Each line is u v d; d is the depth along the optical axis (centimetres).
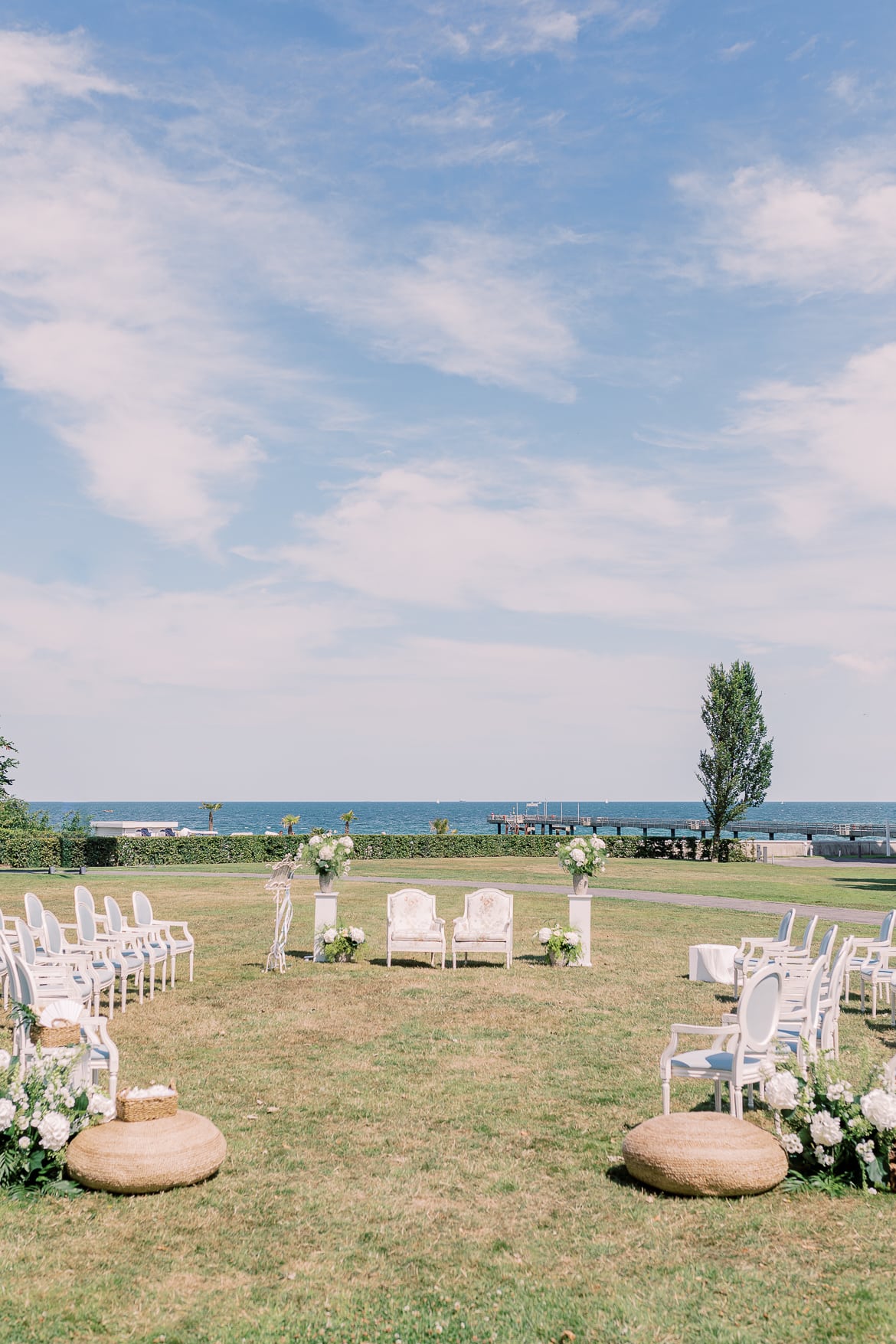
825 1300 471
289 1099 802
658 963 1520
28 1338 434
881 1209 579
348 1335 439
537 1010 1159
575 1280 494
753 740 4728
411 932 1465
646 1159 608
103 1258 513
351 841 1541
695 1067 703
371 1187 617
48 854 3475
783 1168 609
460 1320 452
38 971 996
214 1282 490
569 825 7581
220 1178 629
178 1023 1074
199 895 2500
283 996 1230
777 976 722
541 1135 720
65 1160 613
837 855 4906
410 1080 861
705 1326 447
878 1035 1062
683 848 4669
